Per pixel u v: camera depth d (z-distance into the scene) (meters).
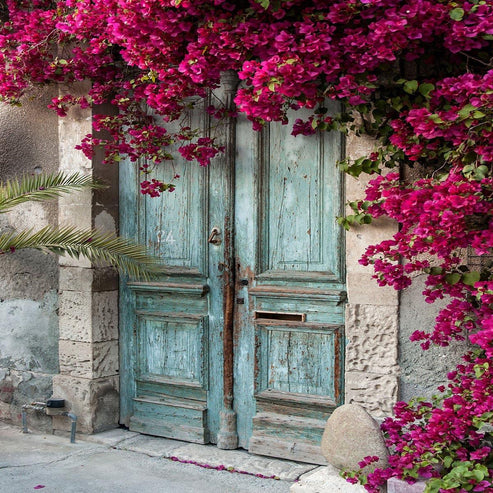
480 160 3.58
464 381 3.76
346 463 4.00
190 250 5.23
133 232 5.48
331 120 4.27
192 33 4.09
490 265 3.93
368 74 3.83
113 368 5.52
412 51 3.88
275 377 4.91
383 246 3.70
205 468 4.77
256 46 3.89
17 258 5.75
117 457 4.99
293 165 4.83
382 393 4.36
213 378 5.14
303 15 3.73
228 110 4.95
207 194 5.11
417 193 3.43
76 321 5.44
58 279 5.55
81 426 5.43
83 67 5.16
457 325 3.73
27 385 5.71
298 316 4.84
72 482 4.53
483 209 3.29
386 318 4.34
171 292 5.29
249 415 5.01
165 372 5.35
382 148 4.14
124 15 3.99
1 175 5.77
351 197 4.44
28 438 5.46
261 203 4.93
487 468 3.58
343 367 4.68
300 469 4.66
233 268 5.03
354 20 3.68
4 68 5.20
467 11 3.50
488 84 3.34
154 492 4.36
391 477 3.74
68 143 5.45
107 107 5.42
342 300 4.67
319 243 4.76
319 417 4.77
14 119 5.71
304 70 3.60
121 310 5.53
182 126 5.21
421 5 3.49
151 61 4.20
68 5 4.72
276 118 3.99
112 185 5.49
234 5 3.90
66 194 5.47
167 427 5.30
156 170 5.35
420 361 4.29
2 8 5.66
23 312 5.74
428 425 3.66
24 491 4.39
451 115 3.43
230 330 5.05
